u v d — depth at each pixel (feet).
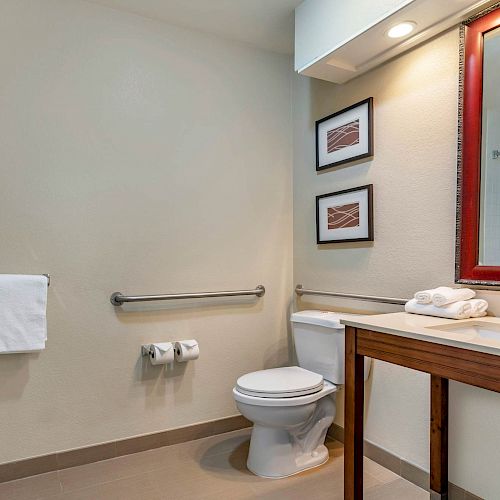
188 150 7.74
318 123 7.98
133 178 7.25
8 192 6.32
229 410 8.12
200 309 7.83
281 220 8.76
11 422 6.34
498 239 5.15
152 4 6.94
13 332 5.95
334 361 6.78
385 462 6.68
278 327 8.69
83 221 6.85
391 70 6.58
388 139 6.64
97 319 6.95
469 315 5.16
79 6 6.81
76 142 6.79
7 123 6.31
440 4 5.14
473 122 5.36
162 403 7.48
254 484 6.21
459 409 5.65
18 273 6.38
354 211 7.22
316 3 6.58
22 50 6.40
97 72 6.95
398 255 6.49
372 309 6.95
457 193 5.54
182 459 6.99
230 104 8.17
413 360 4.46
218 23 7.54
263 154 8.54
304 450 6.81
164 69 7.52
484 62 5.26
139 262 7.30
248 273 8.36
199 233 7.86
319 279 8.13
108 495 5.93
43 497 5.88
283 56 8.78
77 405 6.80
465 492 5.56
